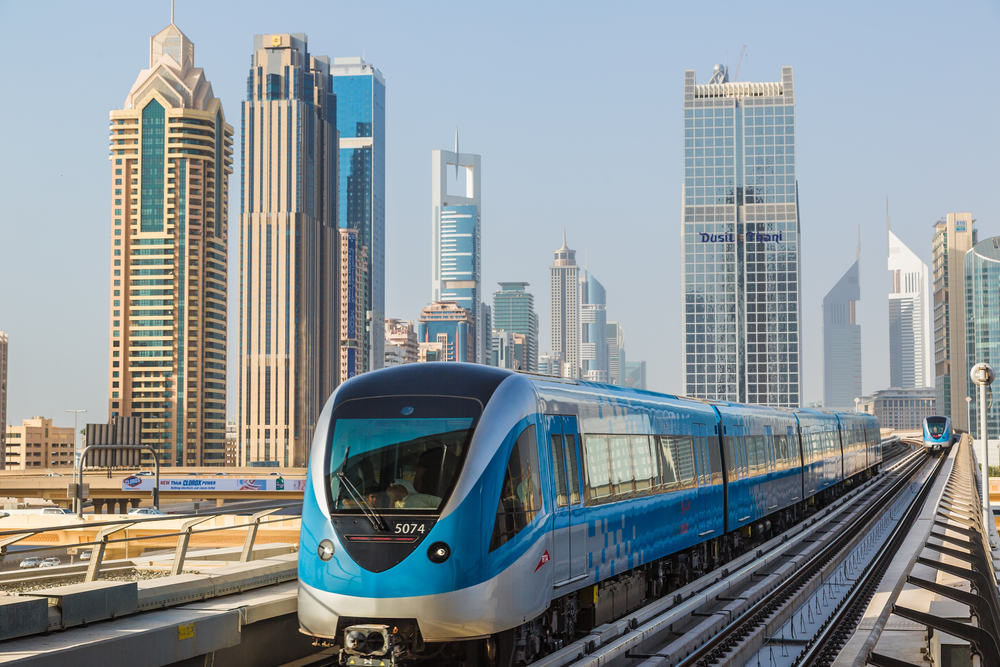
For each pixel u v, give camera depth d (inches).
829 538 1104.2
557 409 546.3
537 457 509.4
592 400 598.5
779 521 1177.4
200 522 504.1
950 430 3257.9
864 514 1400.1
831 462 1528.1
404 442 476.4
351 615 451.5
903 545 930.7
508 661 487.2
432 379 502.3
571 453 554.9
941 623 408.5
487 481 467.5
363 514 461.7
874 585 817.5
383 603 447.2
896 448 4089.6
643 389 731.4
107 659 366.3
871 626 524.1
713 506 837.2
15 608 365.1
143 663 384.2
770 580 786.2
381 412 489.7
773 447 1099.9
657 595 719.1
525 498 489.4
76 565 512.7
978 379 1031.0
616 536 609.9
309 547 468.1
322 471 480.4
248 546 541.0
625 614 653.3
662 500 702.5
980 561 589.6
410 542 452.1
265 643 474.9
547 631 535.5
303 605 466.0
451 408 484.4
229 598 484.4
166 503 4906.5
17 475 4429.1
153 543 1337.4
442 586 447.2
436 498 458.6
